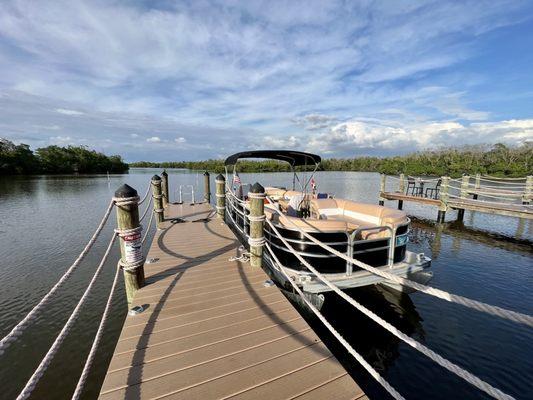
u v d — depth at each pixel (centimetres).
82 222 1330
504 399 128
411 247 879
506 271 688
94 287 655
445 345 431
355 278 408
